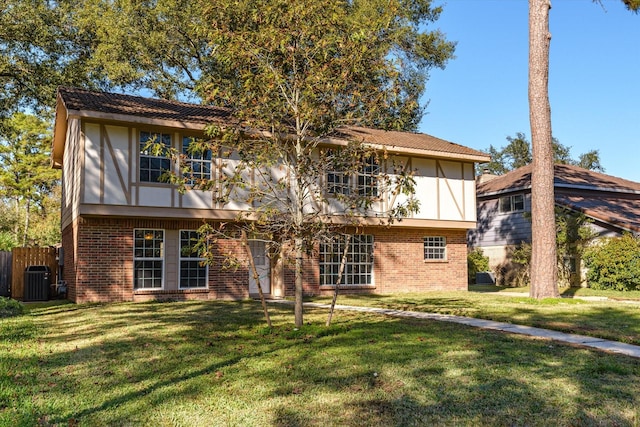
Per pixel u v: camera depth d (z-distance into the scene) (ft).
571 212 70.85
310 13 29.27
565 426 14.10
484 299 49.98
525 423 14.29
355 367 20.30
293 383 18.13
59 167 73.36
